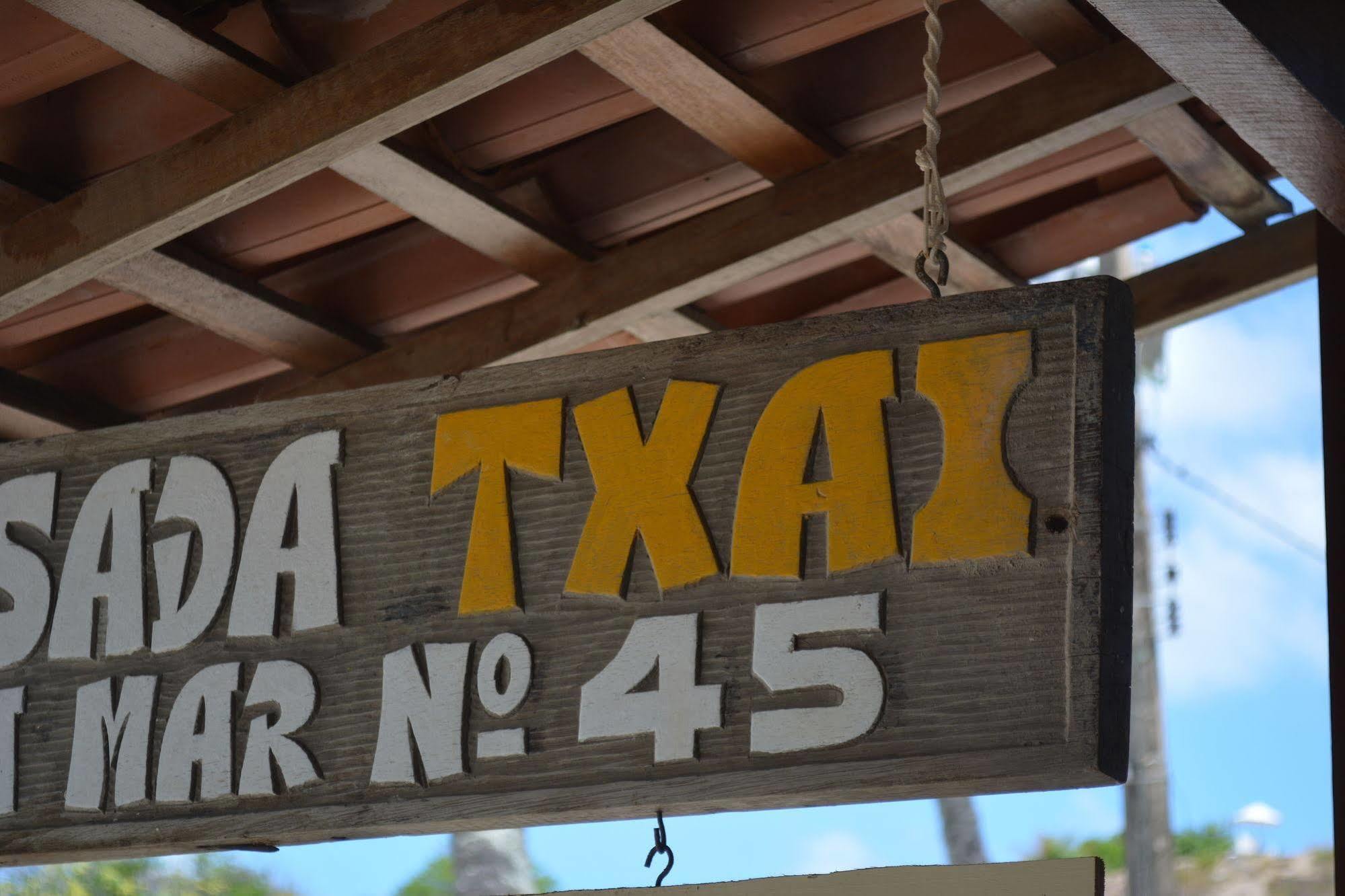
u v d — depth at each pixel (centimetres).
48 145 324
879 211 321
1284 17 216
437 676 199
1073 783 168
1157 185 377
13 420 388
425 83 257
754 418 193
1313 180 238
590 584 194
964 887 166
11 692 226
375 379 372
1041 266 402
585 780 187
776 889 174
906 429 184
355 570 210
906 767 172
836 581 182
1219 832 1877
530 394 208
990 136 313
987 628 173
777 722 179
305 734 205
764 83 327
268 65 292
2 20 289
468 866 1703
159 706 217
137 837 211
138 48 282
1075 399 178
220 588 218
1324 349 279
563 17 245
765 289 390
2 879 1382
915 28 319
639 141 340
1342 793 256
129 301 357
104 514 229
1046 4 302
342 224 342
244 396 402
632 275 345
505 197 348
